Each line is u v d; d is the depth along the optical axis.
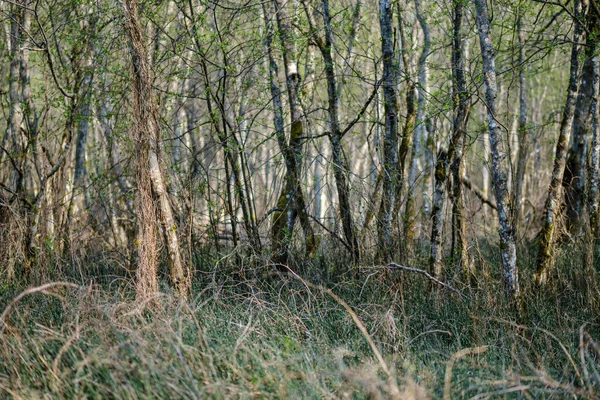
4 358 5.54
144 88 7.52
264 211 11.22
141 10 9.07
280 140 9.93
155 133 7.56
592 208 11.02
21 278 9.17
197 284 8.36
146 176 7.43
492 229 12.23
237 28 9.85
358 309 7.34
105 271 9.84
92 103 10.96
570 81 8.68
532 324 7.08
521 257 10.44
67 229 10.76
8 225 9.66
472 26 9.64
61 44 11.37
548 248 8.38
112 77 9.94
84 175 13.15
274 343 5.89
